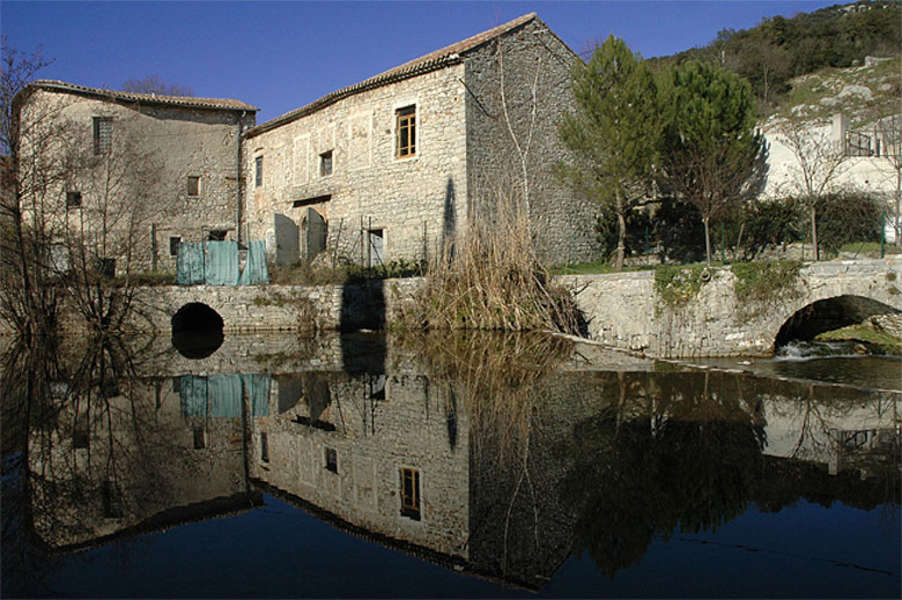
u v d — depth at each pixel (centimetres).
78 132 1975
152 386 809
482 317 1307
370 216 1875
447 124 1652
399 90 1781
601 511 362
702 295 1266
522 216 1350
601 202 1661
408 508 368
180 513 365
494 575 284
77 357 1137
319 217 2062
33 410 661
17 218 1371
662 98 1614
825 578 279
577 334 1294
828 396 693
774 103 4206
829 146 1791
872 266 1155
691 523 345
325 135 2045
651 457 460
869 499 377
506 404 649
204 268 1633
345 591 267
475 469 438
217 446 510
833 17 5244
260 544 319
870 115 3081
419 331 1404
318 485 413
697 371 849
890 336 1338
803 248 1578
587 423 560
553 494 388
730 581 276
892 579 278
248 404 681
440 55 1705
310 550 314
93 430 568
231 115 2441
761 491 390
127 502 384
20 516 361
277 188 2288
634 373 845
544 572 287
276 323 1614
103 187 2045
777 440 503
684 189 1639
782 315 1227
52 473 441
